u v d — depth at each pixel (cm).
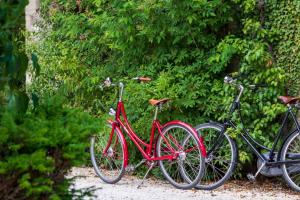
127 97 1102
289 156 952
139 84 1095
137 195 923
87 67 1220
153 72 1120
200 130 1012
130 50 1145
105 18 1125
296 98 938
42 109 431
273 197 929
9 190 374
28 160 367
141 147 1030
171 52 1109
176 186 977
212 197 917
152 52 1134
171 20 1080
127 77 1145
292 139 947
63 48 1223
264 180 1054
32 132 379
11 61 414
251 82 1045
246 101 1038
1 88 425
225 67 1086
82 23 1215
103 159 1053
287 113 959
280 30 1042
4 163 363
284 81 1035
